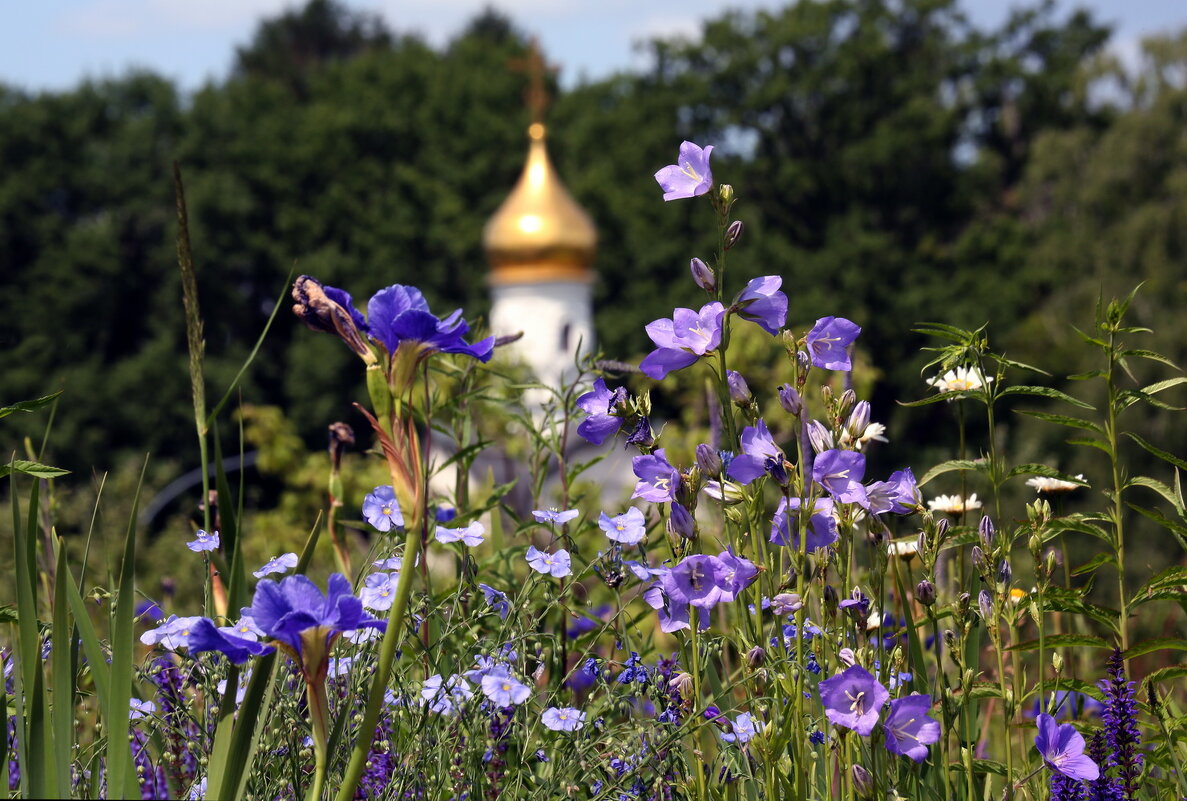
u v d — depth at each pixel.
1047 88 44.47
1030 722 2.58
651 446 2.49
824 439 2.39
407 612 2.62
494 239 26.14
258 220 42.41
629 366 3.73
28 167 41.09
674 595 2.29
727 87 43.59
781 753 2.22
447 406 3.71
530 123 43.59
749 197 42.66
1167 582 2.72
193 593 8.43
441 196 41.19
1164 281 30.66
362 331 1.99
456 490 3.93
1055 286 36.50
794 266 38.81
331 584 1.88
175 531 12.25
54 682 1.88
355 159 42.53
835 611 2.38
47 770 1.76
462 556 3.18
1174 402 23.55
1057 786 2.38
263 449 20.05
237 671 1.99
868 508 2.35
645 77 45.41
